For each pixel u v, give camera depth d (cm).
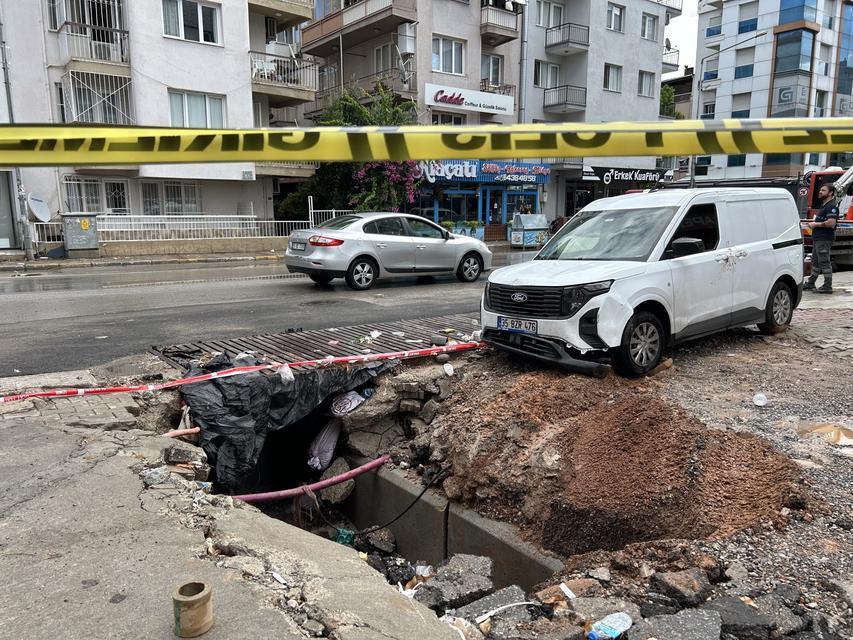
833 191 1128
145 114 2125
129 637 225
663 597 287
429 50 2734
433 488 519
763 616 265
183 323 880
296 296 1157
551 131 247
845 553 314
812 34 4259
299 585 267
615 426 446
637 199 700
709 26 4866
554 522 401
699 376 629
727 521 345
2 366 645
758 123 253
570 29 3052
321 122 2414
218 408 543
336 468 610
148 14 2094
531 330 595
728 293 685
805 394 569
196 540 300
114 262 1844
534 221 2728
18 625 232
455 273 1379
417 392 615
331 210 2453
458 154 245
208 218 2177
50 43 2031
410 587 446
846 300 1060
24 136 231
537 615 287
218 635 227
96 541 297
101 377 588
